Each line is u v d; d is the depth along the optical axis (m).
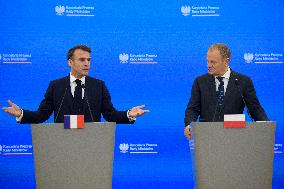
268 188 6.02
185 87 10.35
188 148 10.33
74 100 7.20
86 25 10.27
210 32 10.38
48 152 5.87
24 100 10.19
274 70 10.40
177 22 10.36
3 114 10.16
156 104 10.33
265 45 10.40
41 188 5.90
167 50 10.34
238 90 7.14
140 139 10.30
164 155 10.30
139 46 10.33
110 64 10.29
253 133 5.97
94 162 5.88
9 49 10.18
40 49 10.23
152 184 10.29
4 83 10.16
